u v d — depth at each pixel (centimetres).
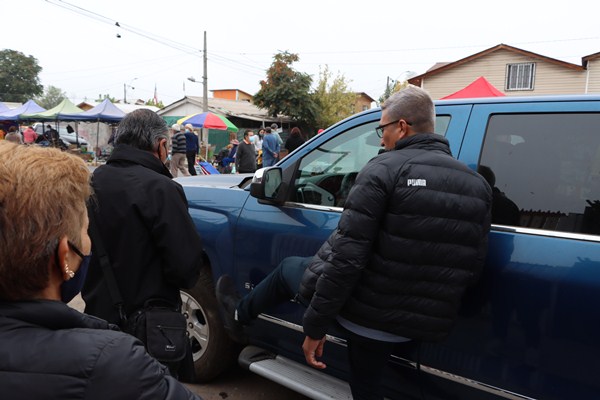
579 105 201
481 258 196
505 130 217
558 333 183
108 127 2584
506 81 2364
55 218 102
